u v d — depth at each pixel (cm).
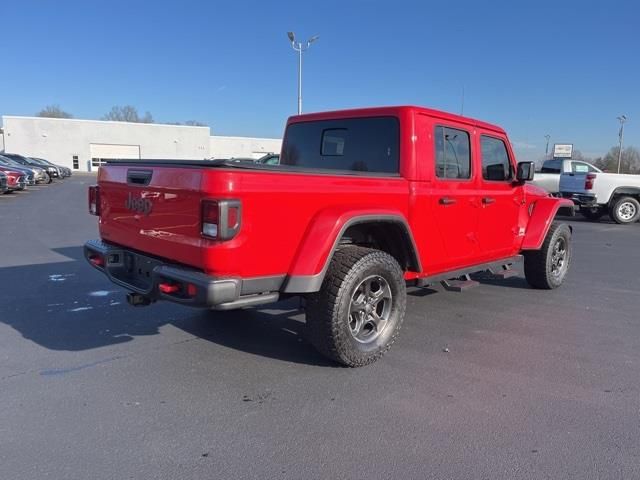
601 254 1028
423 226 464
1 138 6662
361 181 406
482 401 360
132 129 6475
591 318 565
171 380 387
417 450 297
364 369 412
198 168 332
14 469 273
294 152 555
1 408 339
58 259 852
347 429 319
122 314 548
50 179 3541
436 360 434
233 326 514
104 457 286
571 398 366
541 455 293
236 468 278
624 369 421
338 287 383
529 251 682
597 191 1612
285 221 355
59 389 369
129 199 413
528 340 489
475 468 280
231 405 349
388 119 465
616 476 275
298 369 410
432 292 671
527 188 651
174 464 280
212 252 329
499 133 573
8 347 449
